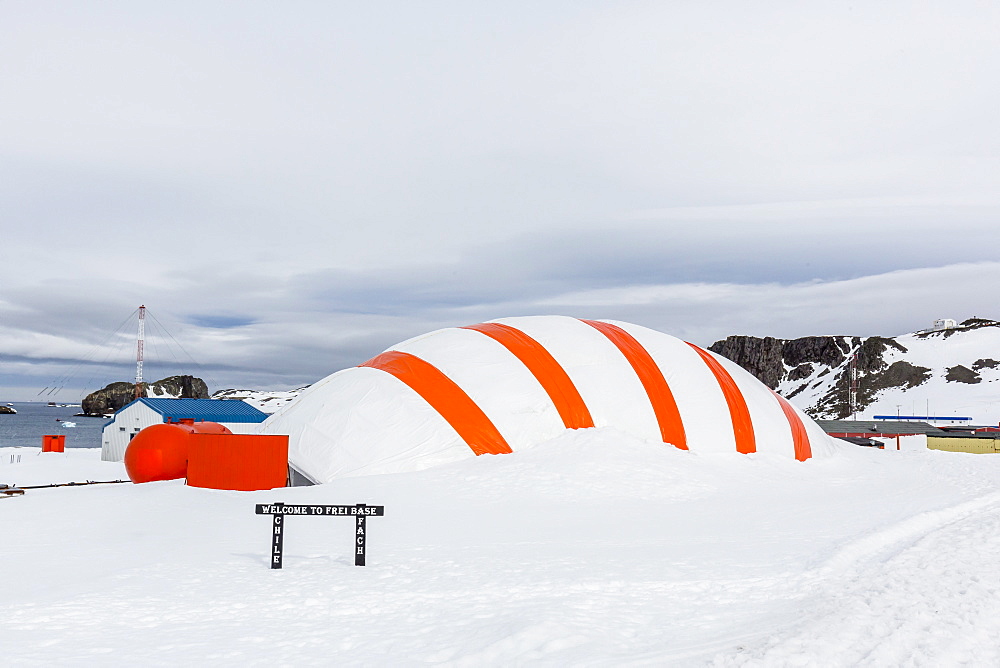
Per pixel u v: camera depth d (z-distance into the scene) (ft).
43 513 54.24
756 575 33.24
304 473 74.28
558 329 93.61
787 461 86.79
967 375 636.89
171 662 21.89
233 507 57.11
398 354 90.38
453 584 31.42
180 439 85.46
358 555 35.37
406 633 24.76
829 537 43.34
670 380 89.76
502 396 81.25
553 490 63.57
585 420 81.82
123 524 49.37
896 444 206.90
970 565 34.91
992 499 64.18
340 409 79.56
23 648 23.08
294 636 24.48
